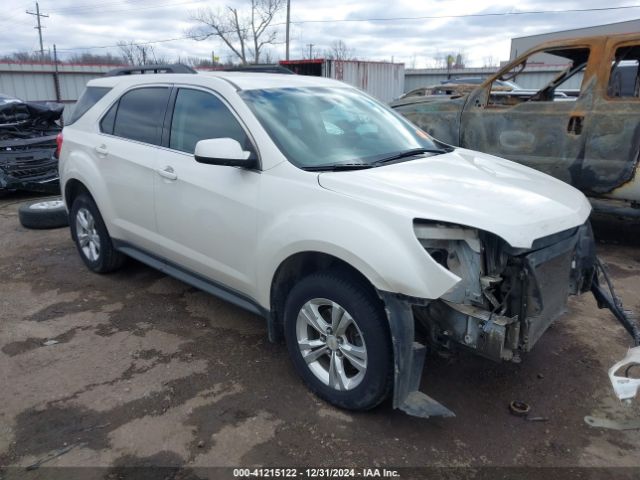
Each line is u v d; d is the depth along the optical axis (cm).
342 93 419
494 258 271
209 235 365
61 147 520
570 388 334
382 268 264
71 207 533
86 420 302
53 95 2523
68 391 329
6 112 912
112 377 345
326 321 314
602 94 567
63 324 420
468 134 677
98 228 496
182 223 386
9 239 652
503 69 648
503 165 383
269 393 326
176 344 387
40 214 686
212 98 379
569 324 420
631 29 2439
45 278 518
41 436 289
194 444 283
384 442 284
